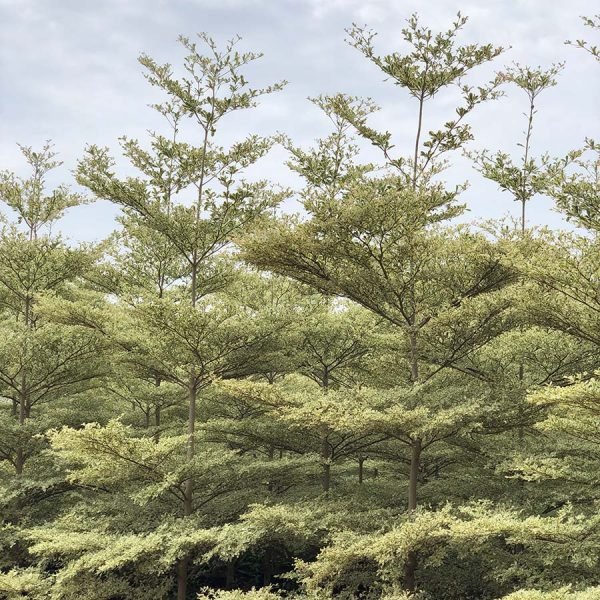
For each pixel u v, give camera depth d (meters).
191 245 12.14
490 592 10.76
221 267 14.66
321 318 14.30
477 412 9.31
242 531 9.93
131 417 17.73
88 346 13.74
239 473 11.78
